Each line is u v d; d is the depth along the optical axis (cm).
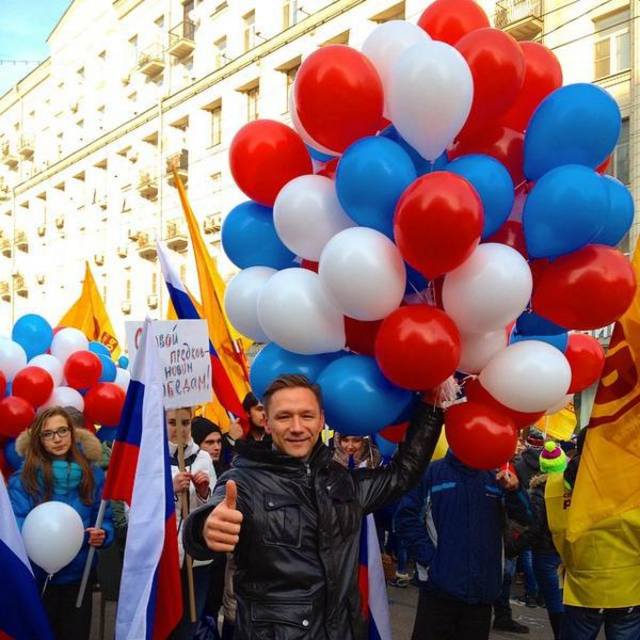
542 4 1488
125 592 328
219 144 2348
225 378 521
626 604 355
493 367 278
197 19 2491
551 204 250
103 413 586
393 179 247
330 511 242
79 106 3294
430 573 381
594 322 268
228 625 458
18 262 3825
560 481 386
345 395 267
